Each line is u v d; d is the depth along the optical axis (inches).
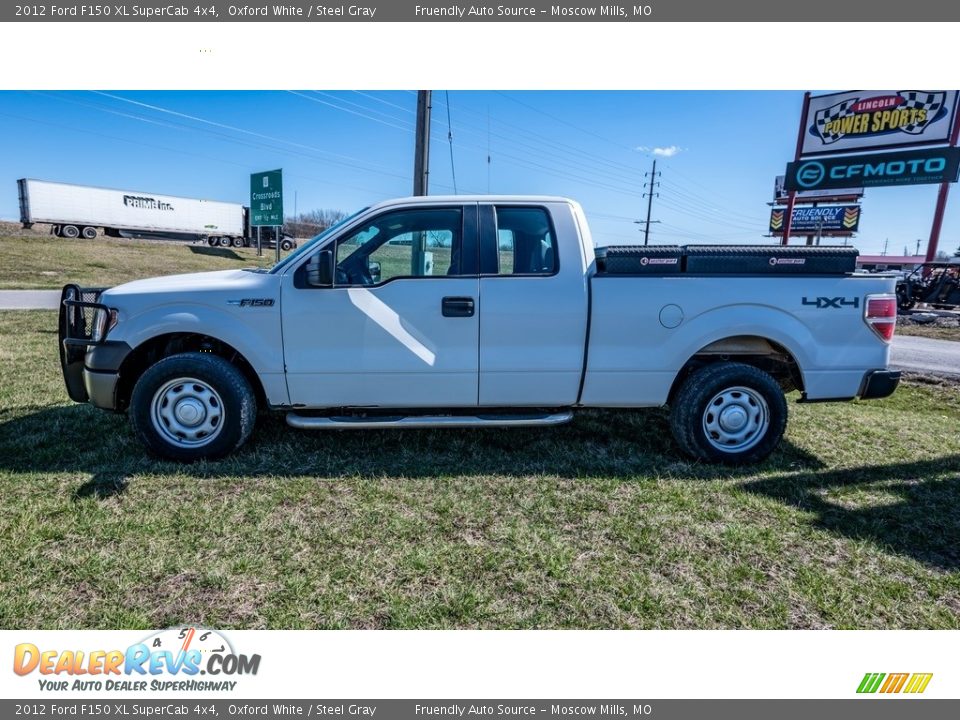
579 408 161.6
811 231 1632.6
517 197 153.5
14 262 922.1
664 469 153.6
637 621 93.0
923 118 559.8
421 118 391.5
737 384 154.1
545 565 107.1
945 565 109.7
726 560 110.2
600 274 151.7
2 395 207.8
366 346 149.4
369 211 151.4
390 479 143.1
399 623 91.4
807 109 640.4
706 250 152.0
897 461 163.8
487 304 149.4
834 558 111.4
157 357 159.5
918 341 454.0
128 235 1572.3
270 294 147.0
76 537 112.2
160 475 141.3
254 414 152.6
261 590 98.5
